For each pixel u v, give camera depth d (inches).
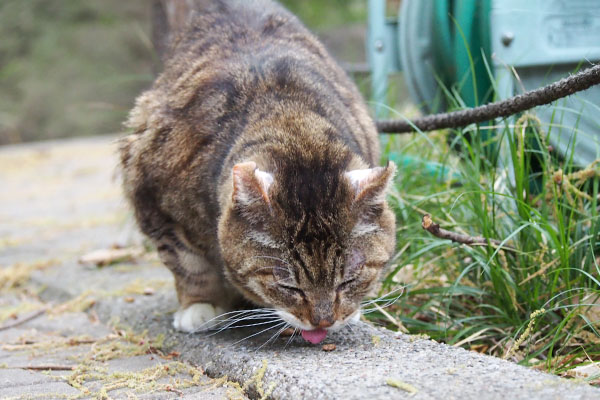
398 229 28.2
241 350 22.8
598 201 27.7
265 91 24.8
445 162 29.7
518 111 24.9
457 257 27.2
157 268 35.3
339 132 24.0
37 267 36.5
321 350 22.1
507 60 30.2
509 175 27.8
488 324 25.4
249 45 27.1
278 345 23.1
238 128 24.1
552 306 24.4
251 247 21.7
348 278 21.9
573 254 25.0
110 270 35.4
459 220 28.8
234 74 25.4
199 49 27.8
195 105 25.3
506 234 26.8
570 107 28.6
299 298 21.7
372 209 21.8
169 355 24.7
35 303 32.0
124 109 39.8
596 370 21.0
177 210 25.3
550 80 30.9
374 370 19.8
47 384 22.3
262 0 30.6
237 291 25.1
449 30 34.1
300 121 23.5
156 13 39.8
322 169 22.0
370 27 37.7
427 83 36.6
